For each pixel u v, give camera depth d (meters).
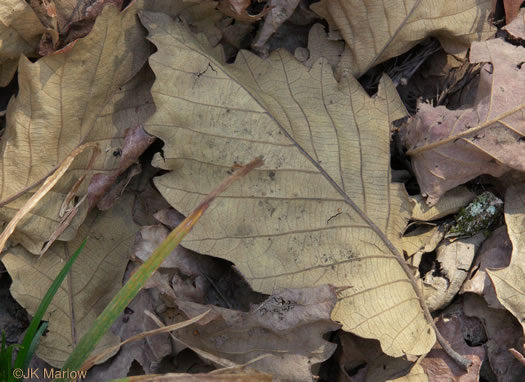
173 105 0.34
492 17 0.36
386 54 0.36
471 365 0.34
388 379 0.34
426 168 0.35
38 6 0.34
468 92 0.37
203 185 0.34
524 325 0.34
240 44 0.37
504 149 0.34
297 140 0.34
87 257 0.34
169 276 0.34
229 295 0.35
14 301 0.35
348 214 0.34
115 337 0.34
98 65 0.34
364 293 0.34
